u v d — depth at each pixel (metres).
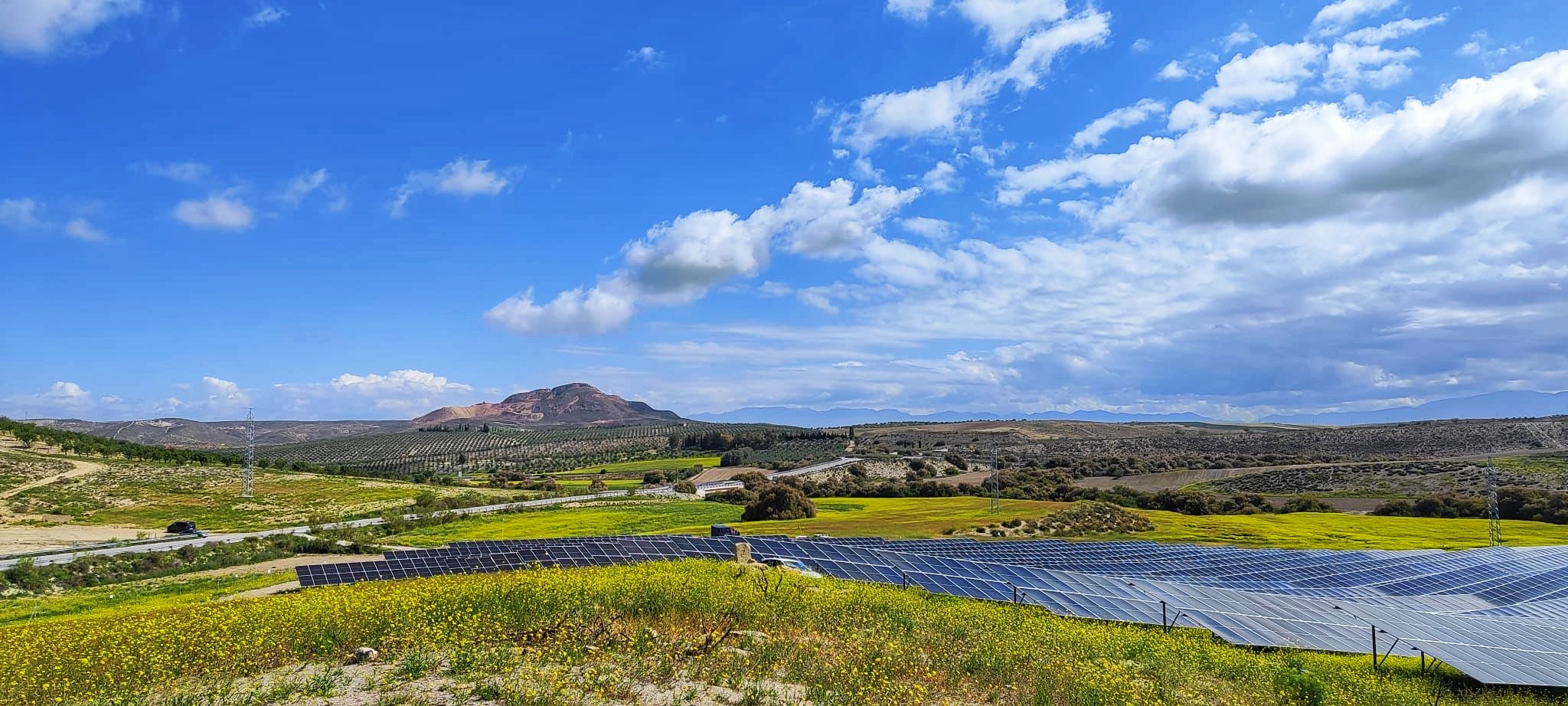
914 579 32.62
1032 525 78.19
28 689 12.66
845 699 11.88
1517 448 119.44
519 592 18.16
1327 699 17.05
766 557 35.66
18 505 85.19
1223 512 94.88
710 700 11.59
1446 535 72.94
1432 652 24.38
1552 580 41.28
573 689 11.48
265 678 12.84
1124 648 20.53
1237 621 28.86
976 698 13.52
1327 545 67.81
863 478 130.62
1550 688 24.53
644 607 17.23
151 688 12.31
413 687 11.83
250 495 104.06
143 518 86.44
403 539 73.25
